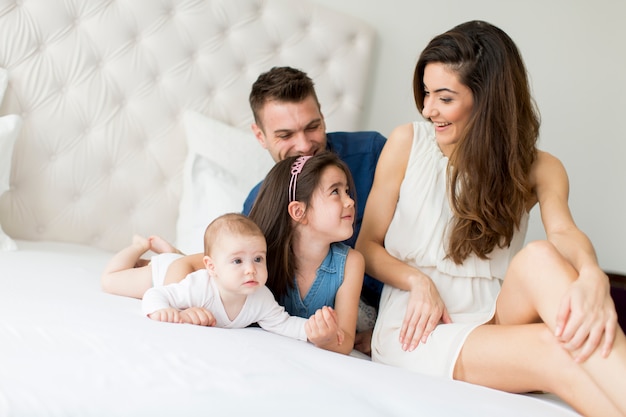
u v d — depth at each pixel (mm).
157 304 1473
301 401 1093
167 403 1037
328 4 2969
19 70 2438
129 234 2600
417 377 1308
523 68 1686
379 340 1692
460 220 1649
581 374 1231
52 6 2473
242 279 1481
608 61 3197
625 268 3258
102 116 2539
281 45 2812
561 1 3158
